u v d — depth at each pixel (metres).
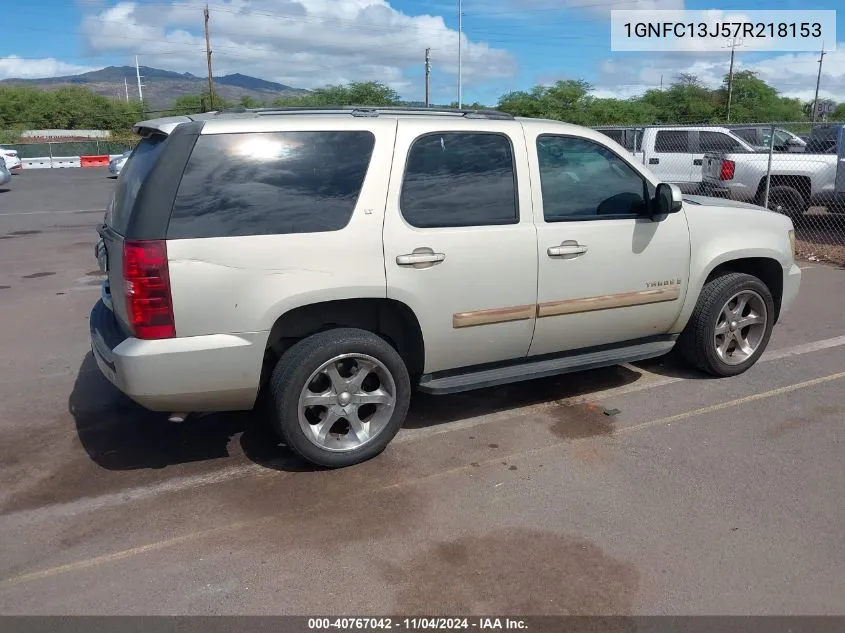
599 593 3.02
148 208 3.54
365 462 4.19
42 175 33.66
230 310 3.66
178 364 3.62
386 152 3.97
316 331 4.09
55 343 6.61
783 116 49.00
